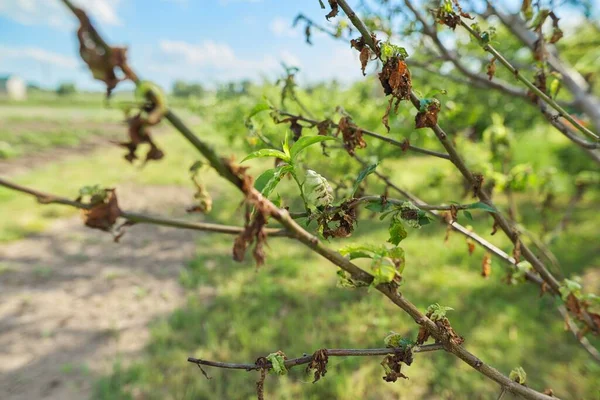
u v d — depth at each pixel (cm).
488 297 443
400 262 80
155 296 488
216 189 1016
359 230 627
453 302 431
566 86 232
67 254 619
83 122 3097
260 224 57
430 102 95
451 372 326
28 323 430
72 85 7781
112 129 2711
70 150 1692
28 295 489
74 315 446
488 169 237
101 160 1447
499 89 209
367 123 441
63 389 332
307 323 398
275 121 130
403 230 80
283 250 602
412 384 321
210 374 336
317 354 83
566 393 303
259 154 74
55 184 998
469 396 307
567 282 136
